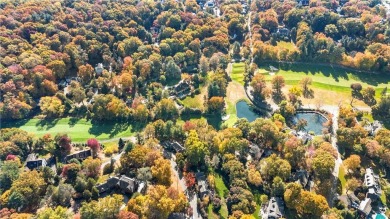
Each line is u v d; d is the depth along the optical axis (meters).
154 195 149.12
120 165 181.12
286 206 161.75
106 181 166.38
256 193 170.00
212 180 171.38
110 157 191.00
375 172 183.25
